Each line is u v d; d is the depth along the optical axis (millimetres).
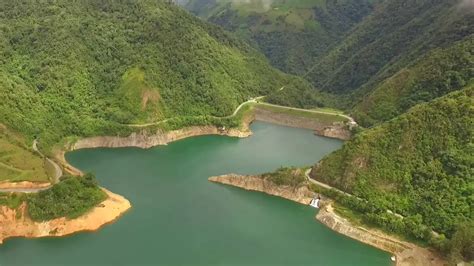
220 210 146125
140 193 156250
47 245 124125
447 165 139625
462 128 144250
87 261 116125
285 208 149000
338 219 137750
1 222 128125
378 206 138500
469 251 116312
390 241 128125
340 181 151000
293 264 119062
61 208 132000
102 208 137625
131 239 127625
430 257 121250
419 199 136500
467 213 129000
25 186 140625
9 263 114562
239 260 119375
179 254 120562
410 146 147625
